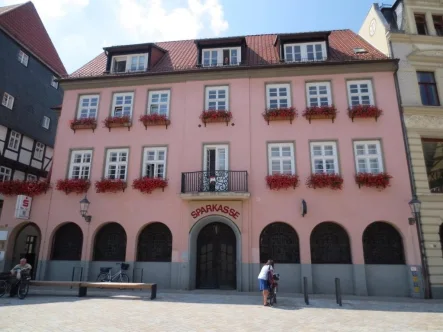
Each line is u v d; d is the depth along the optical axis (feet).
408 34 50.88
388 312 29.50
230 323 23.73
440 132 47.06
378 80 49.37
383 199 44.57
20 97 71.67
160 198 48.34
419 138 46.83
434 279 41.37
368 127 47.70
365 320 25.68
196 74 52.80
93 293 39.86
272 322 24.30
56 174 51.83
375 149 47.11
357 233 43.70
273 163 48.39
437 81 49.75
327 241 45.11
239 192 45.06
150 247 48.08
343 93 49.39
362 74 49.96
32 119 74.90
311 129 48.52
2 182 50.72
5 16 72.38
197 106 51.60
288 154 48.44
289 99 50.39
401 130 47.16
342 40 60.59
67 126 53.98
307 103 49.83
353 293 42.47
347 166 46.37
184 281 44.86
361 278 42.24
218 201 46.57
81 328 21.49
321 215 44.78
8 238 49.34
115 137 52.34
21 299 33.83
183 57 59.88
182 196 45.96
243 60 54.39
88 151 52.42
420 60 50.06
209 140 49.78
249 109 50.37
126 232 47.65
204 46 55.42
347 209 44.65
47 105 80.59
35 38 81.10
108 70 56.65
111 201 49.16
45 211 50.01
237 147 48.91
